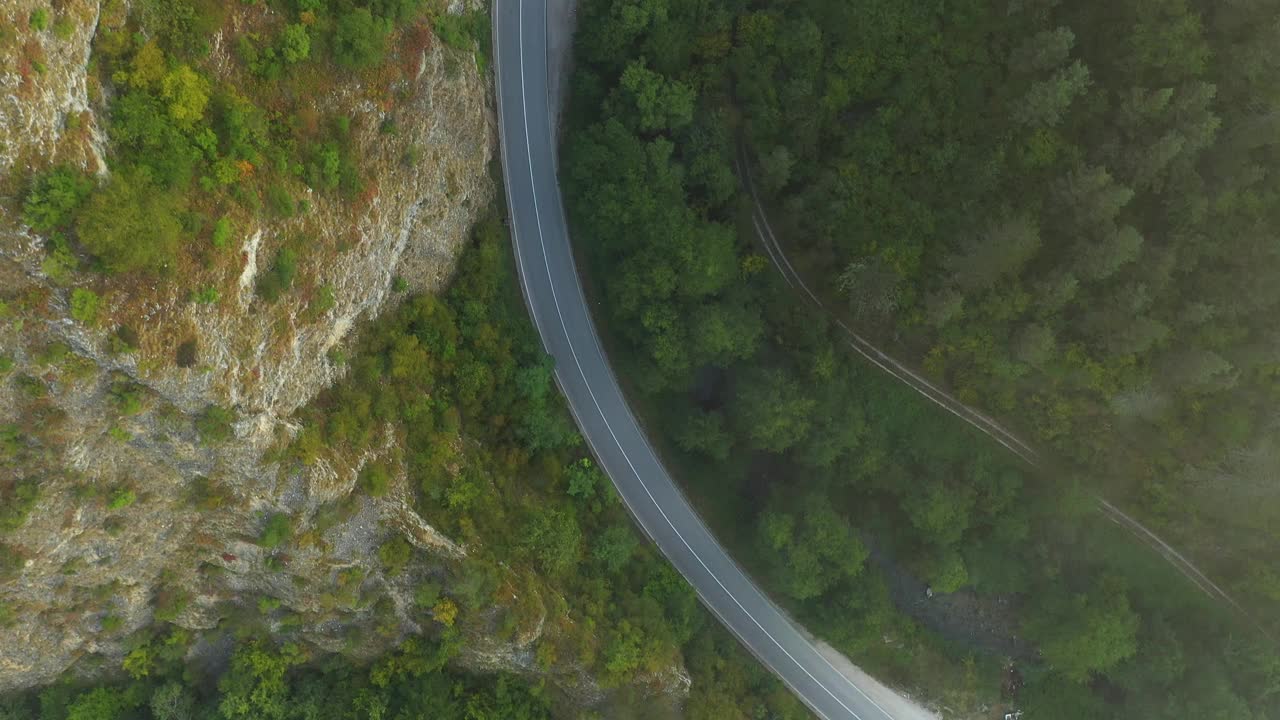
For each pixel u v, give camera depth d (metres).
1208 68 50.28
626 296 52.81
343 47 37.09
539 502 50.94
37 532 32.88
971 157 54.97
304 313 36.97
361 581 41.94
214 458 34.50
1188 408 55.50
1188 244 51.84
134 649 41.69
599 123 54.53
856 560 55.62
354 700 45.38
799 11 55.53
